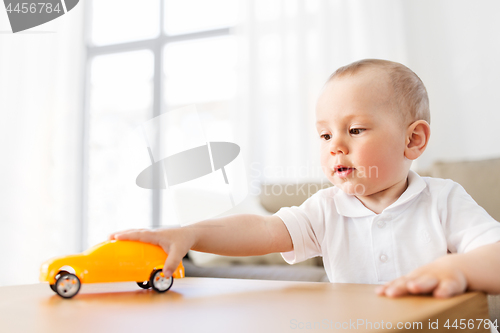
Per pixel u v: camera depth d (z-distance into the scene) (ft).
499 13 7.89
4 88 10.92
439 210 2.11
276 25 9.49
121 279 1.44
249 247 2.14
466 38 8.08
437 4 8.35
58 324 0.95
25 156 10.66
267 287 1.58
